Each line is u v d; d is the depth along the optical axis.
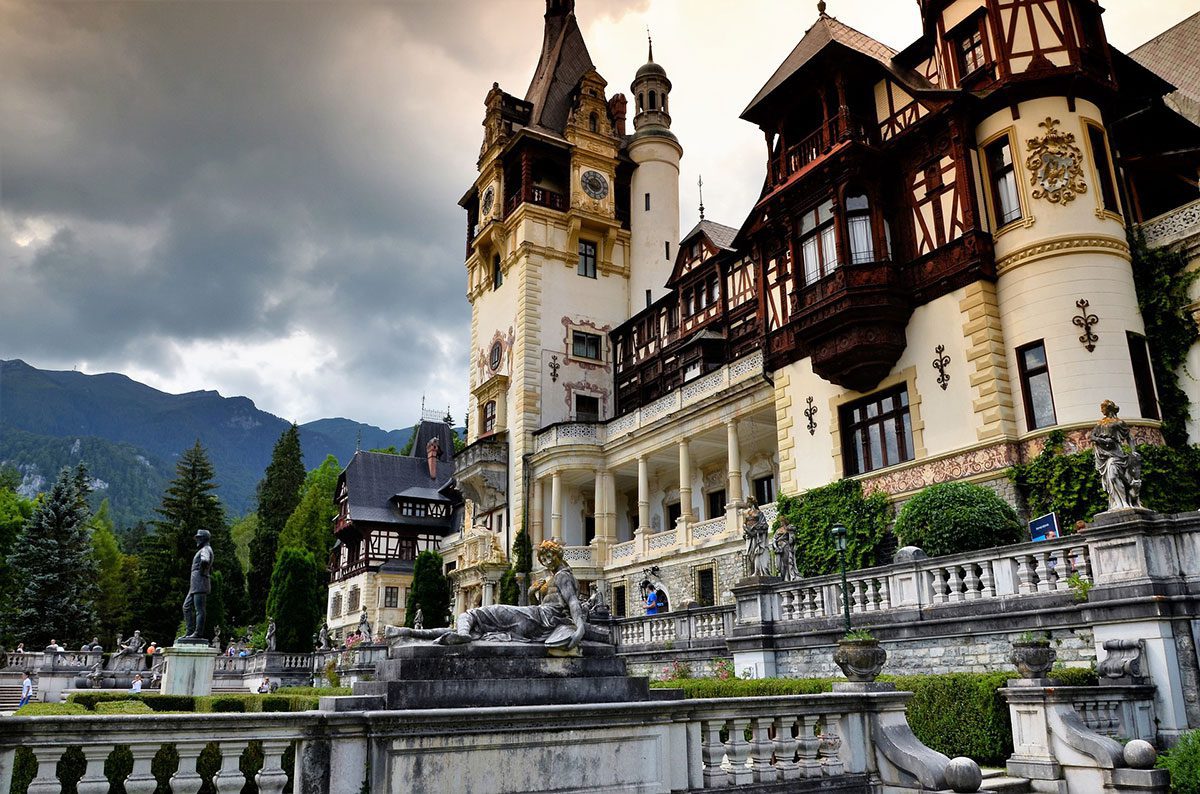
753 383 31.64
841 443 26.03
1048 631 13.80
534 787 8.16
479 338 49.94
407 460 67.50
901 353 24.67
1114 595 12.80
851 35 28.91
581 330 46.44
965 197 23.48
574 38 54.09
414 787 7.59
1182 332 22.11
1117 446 13.46
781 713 9.77
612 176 48.78
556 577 10.42
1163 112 25.78
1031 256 22.23
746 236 30.73
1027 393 21.92
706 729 9.50
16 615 55.69
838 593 17.62
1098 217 22.08
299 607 47.53
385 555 61.88
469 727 7.93
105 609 74.75
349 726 7.53
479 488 45.62
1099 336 21.17
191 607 26.72
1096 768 10.77
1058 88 22.91
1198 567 12.30
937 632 15.46
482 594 45.12
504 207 48.28
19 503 70.88
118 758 9.92
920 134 24.98
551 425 42.19
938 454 23.06
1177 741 11.68
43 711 15.16
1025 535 20.78
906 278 24.89
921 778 9.80
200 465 74.00
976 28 25.00
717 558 32.56
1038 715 11.49
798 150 27.75
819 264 26.31
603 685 9.52
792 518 26.75
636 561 36.97
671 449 37.41
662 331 43.16
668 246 49.06
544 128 48.47
